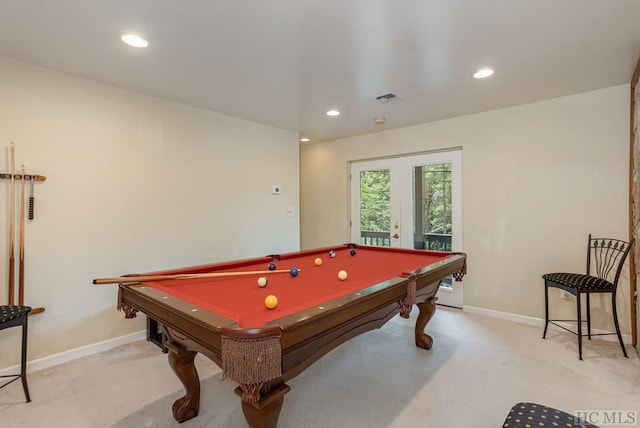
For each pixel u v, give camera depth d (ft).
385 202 14.65
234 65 7.71
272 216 13.46
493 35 6.42
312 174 17.03
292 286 6.02
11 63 7.37
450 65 7.77
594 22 5.98
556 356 8.27
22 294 7.46
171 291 5.44
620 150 9.16
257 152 12.87
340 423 5.84
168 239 10.18
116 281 5.70
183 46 6.81
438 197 13.07
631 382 7.01
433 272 7.22
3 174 7.22
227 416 6.02
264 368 3.39
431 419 5.92
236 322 3.88
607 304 9.44
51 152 7.94
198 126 10.93
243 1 5.30
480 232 11.66
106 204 8.86
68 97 8.19
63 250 8.14
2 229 7.31
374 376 7.46
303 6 5.45
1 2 5.28
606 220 9.40
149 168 9.72
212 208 11.35
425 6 5.48
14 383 7.16
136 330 9.43
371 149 14.64
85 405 6.36
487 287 11.55
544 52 7.14
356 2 5.36
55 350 8.04
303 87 9.11
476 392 6.75
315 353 4.59
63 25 6.00
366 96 9.84
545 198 10.37
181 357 5.80
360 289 5.34
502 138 11.12
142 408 6.27
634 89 8.48
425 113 11.62
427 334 9.74
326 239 16.48
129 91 9.28
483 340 9.37
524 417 3.72
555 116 10.14
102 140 8.78
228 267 7.64
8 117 7.35
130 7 5.45
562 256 10.12
